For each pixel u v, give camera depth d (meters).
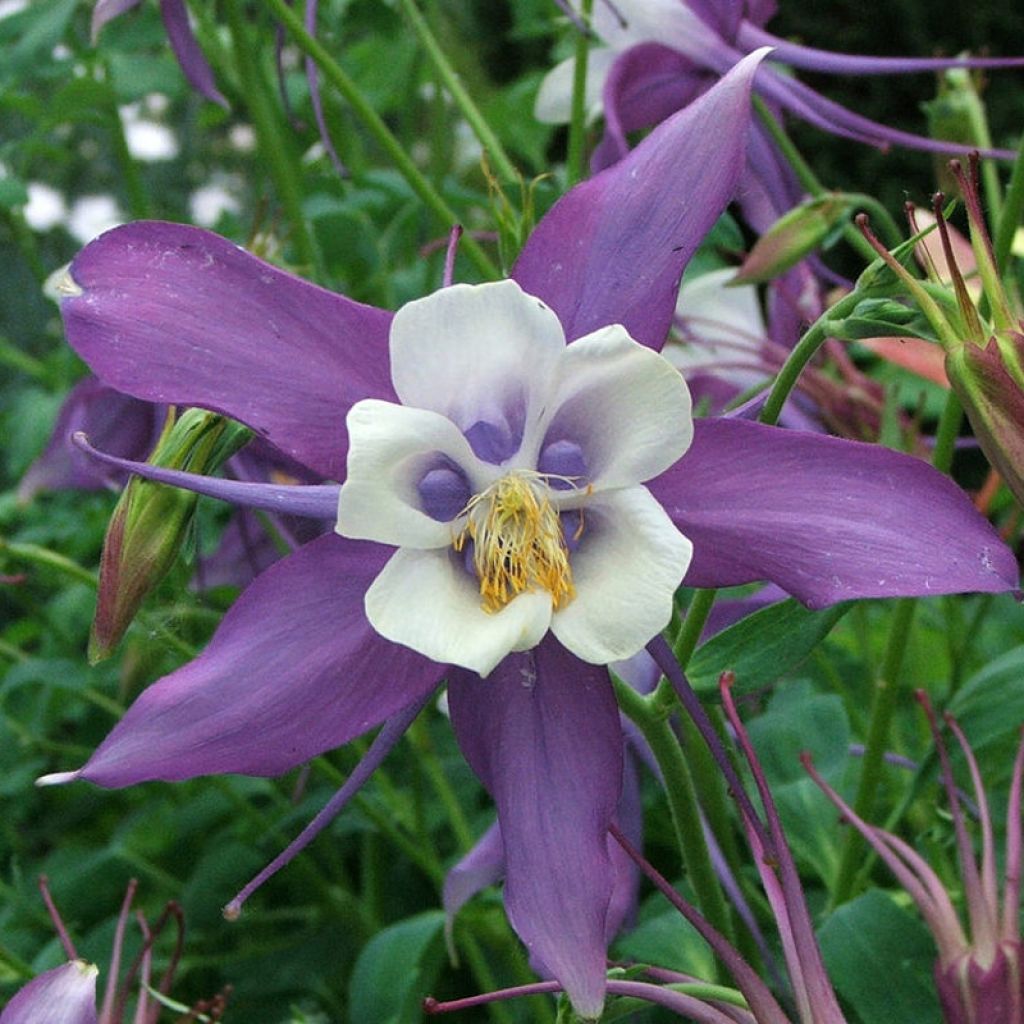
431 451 0.14
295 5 0.30
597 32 0.25
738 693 0.16
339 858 0.31
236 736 0.14
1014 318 0.14
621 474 0.14
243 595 0.15
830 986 0.15
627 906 0.20
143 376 0.14
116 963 0.19
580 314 0.15
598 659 0.14
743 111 0.15
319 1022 0.28
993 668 0.20
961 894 0.22
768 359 0.27
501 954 0.26
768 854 0.15
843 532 0.14
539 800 0.14
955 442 0.22
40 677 0.29
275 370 0.14
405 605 0.14
